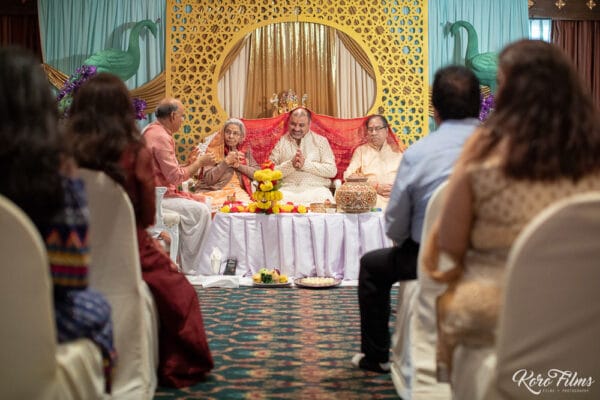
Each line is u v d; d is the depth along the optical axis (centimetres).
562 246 140
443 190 208
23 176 152
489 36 764
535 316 145
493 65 718
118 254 226
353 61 751
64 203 157
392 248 284
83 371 162
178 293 274
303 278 534
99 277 225
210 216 572
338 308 437
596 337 146
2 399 146
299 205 594
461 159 165
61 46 753
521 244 140
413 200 259
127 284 228
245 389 271
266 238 564
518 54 161
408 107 743
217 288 519
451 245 167
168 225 543
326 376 289
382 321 292
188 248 566
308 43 746
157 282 270
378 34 749
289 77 746
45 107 157
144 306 244
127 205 224
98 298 175
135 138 253
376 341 293
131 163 254
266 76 745
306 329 376
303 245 558
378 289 288
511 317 145
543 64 158
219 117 732
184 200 566
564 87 156
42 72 161
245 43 745
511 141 155
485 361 157
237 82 747
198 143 731
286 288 520
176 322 274
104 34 754
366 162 675
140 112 580
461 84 259
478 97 263
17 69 155
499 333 147
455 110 260
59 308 164
